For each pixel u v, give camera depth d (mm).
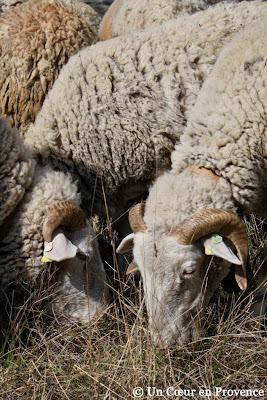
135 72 2535
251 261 2557
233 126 2324
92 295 2406
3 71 2789
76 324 2363
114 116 2516
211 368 2191
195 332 2279
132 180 2596
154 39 2578
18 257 2350
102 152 2535
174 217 2242
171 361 2213
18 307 2318
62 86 2570
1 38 2789
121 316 2402
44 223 2262
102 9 4691
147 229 2250
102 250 2664
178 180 2311
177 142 2502
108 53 2576
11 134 2350
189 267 2219
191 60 2551
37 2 2871
